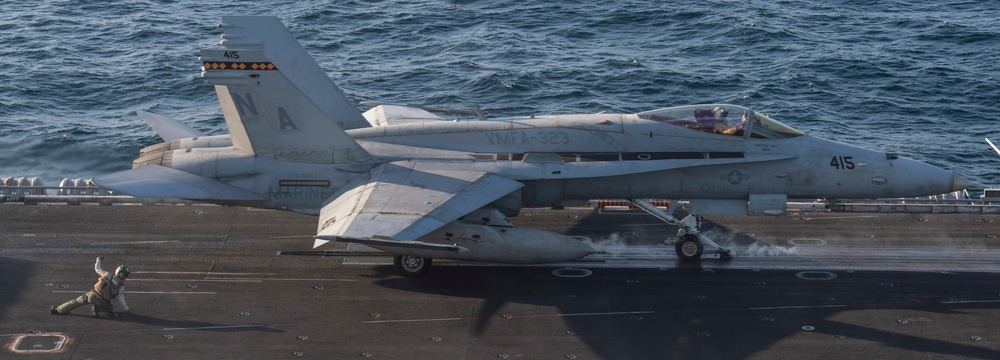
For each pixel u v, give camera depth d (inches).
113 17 2952.8
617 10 3011.8
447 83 2404.0
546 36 2790.4
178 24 2896.2
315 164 1251.2
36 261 1222.9
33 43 2679.6
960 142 2097.7
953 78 2453.2
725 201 1284.4
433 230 1056.8
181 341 1008.2
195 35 2795.3
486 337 1026.7
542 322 1064.2
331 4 3070.9
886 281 1190.3
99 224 1365.7
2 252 1251.2
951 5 3139.8
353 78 2436.0
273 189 1250.0
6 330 1024.2
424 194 1144.8
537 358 980.6
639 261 1261.1
